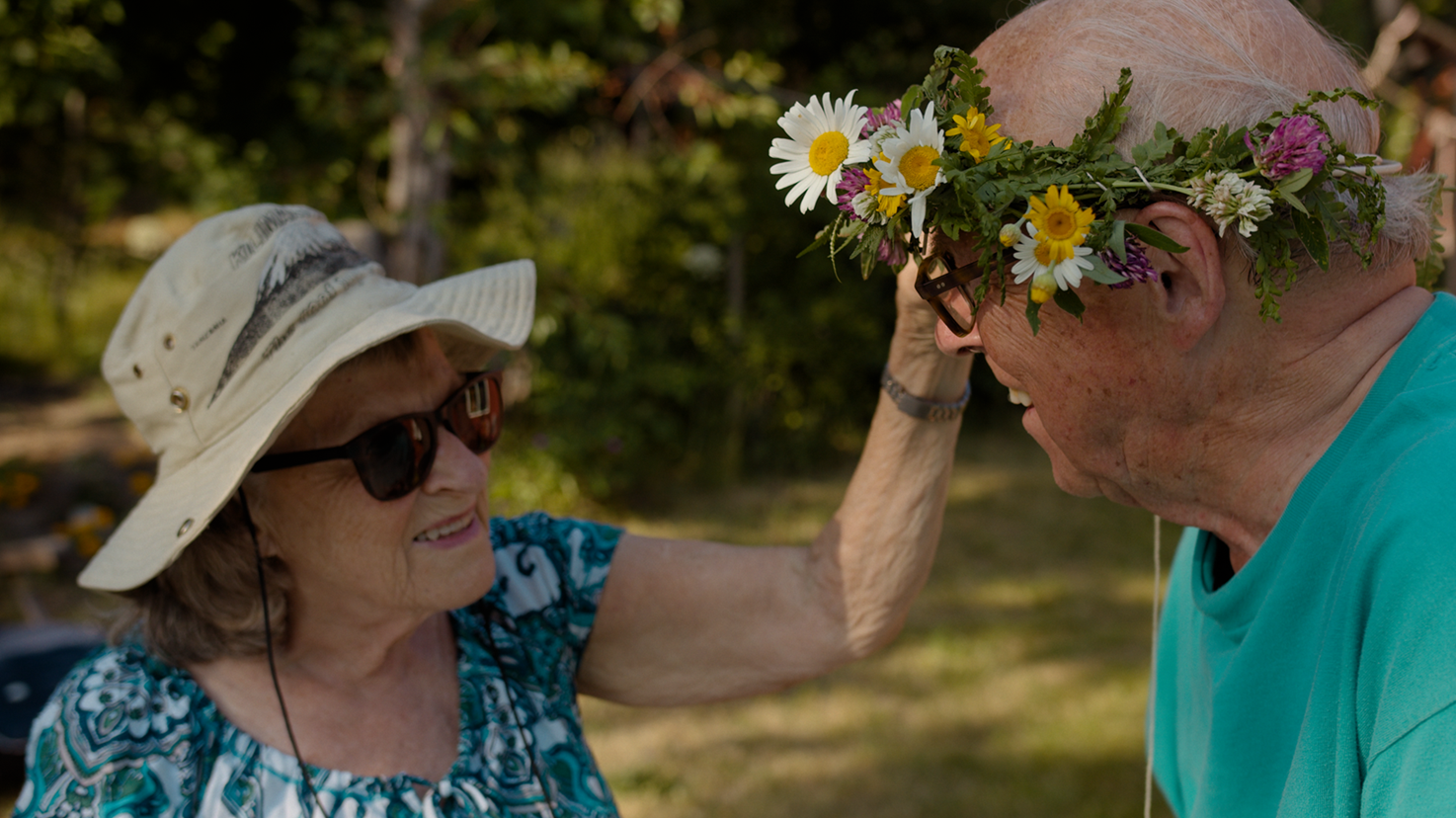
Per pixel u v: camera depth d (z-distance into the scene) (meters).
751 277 7.49
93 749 1.16
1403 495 0.92
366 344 1.18
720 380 7.11
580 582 1.50
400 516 1.25
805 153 1.10
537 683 1.43
